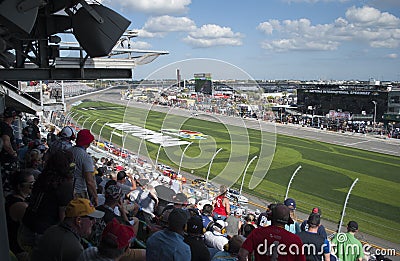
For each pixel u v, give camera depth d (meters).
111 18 6.08
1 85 15.15
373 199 20.28
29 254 3.71
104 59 8.82
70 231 3.25
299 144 38.00
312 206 18.69
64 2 6.57
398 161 30.53
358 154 33.28
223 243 5.04
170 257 3.56
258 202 16.95
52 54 8.13
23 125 17.86
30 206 3.73
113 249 2.95
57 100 20.53
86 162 4.87
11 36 7.34
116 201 4.42
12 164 6.94
